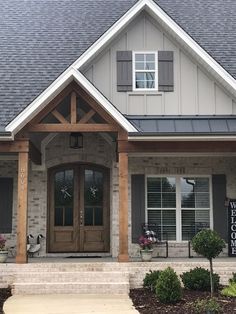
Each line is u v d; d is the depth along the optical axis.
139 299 11.67
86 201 16.80
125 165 13.96
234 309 10.25
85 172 16.92
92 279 12.88
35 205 16.41
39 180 16.53
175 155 15.98
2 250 13.94
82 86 13.69
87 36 17.89
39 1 20.41
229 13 19.20
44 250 16.17
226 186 16.50
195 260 14.66
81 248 16.53
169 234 16.34
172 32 15.32
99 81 15.45
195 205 16.55
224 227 16.27
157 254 15.98
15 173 16.41
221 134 13.82
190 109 15.36
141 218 16.19
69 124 13.81
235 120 14.99
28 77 15.93
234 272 13.21
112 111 13.74
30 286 12.47
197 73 15.48
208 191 16.62
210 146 14.37
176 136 13.80
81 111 16.05
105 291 12.46
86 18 19.02
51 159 16.56
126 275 12.96
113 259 15.09
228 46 17.20
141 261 14.35
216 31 18.02
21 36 18.02
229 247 15.98
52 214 16.66
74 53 17.03
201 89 15.41
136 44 15.66
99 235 16.64
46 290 12.48
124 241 13.62
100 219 16.73
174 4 19.80
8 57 16.86
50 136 16.62
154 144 14.18
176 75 15.48
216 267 13.52
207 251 11.25
